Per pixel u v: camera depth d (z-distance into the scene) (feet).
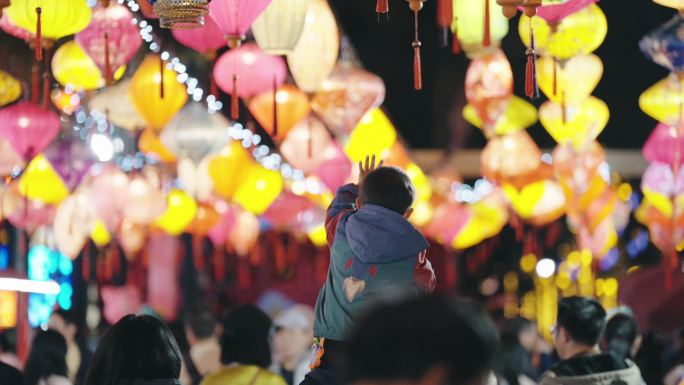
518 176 67.00
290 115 55.67
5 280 36.14
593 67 52.60
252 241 88.22
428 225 83.10
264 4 38.63
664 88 53.78
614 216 89.40
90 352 50.93
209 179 66.64
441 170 88.07
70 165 65.41
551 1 36.35
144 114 53.47
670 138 63.05
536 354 56.08
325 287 25.57
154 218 68.49
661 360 44.75
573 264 127.34
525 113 64.28
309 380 25.12
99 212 68.18
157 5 34.37
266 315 33.83
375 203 25.08
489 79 55.11
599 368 28.91
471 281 127.24
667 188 68.74
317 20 47.75
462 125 87.15
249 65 50.44
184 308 104.32
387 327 10.71
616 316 38.09
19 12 42.22
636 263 120.67
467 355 10.70
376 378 10.70
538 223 74.84
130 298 78.89
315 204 83.61
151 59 53.31
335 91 52.65
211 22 46.44
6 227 82.53
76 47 51.47
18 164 54.24
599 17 45.37
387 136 60.13
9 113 51.42
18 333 69.67
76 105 64.54
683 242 72.95
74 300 87.86
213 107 56.54
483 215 83.10
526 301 131.54
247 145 69.51
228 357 33.47
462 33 45.47
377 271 24.40
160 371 23.31
